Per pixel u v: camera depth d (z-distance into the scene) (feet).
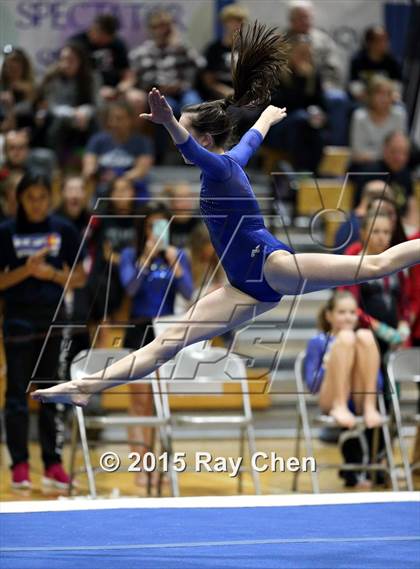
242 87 22.84
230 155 21.94
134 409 34.04
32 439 39.88
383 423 32.17
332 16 52.16
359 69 50.67
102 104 45.03
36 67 49.37
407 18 52.70
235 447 39.37
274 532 23.49
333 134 48.19
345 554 21.40
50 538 22.81
